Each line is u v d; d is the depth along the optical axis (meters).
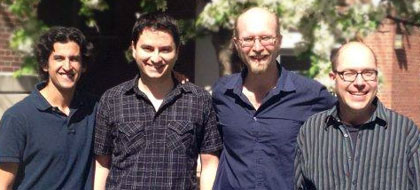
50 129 3.35
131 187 3.38
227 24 5.93
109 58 10.11
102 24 10.00
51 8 9.04
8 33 8.10
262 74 3.46
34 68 6.45
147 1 6.53
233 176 3.57
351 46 3.13
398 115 3.11
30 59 6.43
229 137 3.57
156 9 6.55
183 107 3.47
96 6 6.58
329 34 6.01
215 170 3.64
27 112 3.31
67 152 3.39
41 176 3.33
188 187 3.46
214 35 6.40
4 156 3.26
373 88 3.07
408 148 3.04
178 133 3.42
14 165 3.30
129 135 3.41
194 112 3.48
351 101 3.07
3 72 8.15
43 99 3.37
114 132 3.47
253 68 3.40
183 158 3.43
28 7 6.38
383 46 12.84
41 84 3.48
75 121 3.46
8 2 6.52
